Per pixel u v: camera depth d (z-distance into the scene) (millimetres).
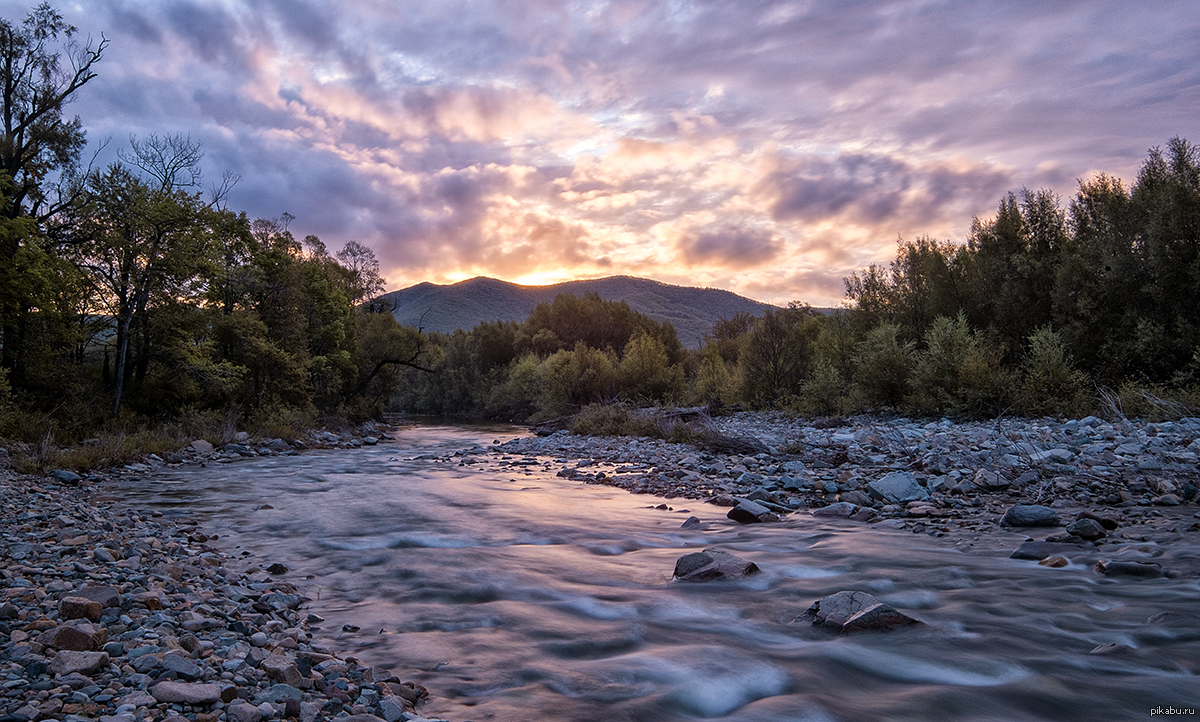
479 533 10070
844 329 34188
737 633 5684
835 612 5848
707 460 18391
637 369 48938
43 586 5957
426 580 7430
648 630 5773
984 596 6418
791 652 5215
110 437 22219
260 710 3689
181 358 28500
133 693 3752
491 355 81625
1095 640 5215
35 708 3451
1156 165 23828
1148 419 18109
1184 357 20812
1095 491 11391
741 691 4504
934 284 29766
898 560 7902
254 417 30953
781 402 34875
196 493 14594
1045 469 13078
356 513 11875
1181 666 4676
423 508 12383
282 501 13352
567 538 9695
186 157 31234
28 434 22094
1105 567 6953
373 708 4004
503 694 4430
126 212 26703
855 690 4496
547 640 5523
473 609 6406
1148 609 5820
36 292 24031
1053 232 26812
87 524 9711
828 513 11055
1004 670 4730
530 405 62656
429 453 25797
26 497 12391
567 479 16844
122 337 26750
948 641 5309
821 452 18172
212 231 30031
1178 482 11328
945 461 14398
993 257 27953
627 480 15781
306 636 5512
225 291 33531
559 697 4387
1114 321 22922
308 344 40625
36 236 24922
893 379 26844
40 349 25781
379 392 55312
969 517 10344
